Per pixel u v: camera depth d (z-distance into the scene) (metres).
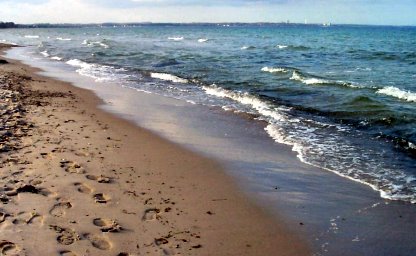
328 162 7.41
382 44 48.97
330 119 10.17
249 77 17.16
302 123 9.77
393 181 6.69
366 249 5.14
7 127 7.93
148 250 4.89
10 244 4.75
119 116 10.13
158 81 16.84
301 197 6.21
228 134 8.88
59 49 38.69
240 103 12.23
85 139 7.86
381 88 13.98
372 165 7.28
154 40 60.31
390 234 5.39
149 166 6.93
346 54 31.61
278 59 26.62
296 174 6.93
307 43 50.62
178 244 5.04
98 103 11.78
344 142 8.40
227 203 5.95
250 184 6.54
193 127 9.34
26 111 9.38
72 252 4.75
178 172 6.80
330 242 5.23
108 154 7.23
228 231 5.34
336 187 6.51
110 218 5.35
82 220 5.25
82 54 31.80
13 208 5.32
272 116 10.48
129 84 15.98
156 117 10.27
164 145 8.00
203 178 6.66
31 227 5.04
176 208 5.73
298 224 5.55
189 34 95.19
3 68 19.72
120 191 5.99
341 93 13.34
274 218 5.66
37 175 6.14
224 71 19.30
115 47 40.84
